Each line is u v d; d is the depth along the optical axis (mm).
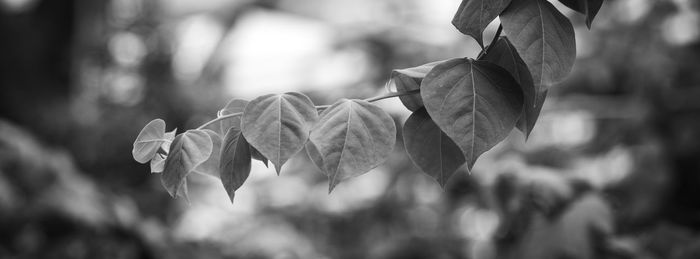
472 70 727
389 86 843
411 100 841
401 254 2932
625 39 2711
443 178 817
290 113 709
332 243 3613
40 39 4176
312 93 3553
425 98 710
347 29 3939
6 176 2797
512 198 1793
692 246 1894
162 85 4730
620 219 2068
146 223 3072
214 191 4449
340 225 3564
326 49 4195
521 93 724
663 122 2535
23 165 2844
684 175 2451
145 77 4844
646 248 1981
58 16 4207
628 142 2617
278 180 4180
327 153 701
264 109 713
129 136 4383
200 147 720
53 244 2684
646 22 2635
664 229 2016
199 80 5000
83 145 4297
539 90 711
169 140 748
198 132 730
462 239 2900
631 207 2354
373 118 722
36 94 4227
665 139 2504
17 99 4164
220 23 5367
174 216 4062
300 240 3555
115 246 2760
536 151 2686
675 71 2605
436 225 3125
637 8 2672
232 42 5492
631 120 2615
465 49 3219
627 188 2404
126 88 4844
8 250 2646
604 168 2504
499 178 1823
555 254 1708
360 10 5559
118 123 4426
